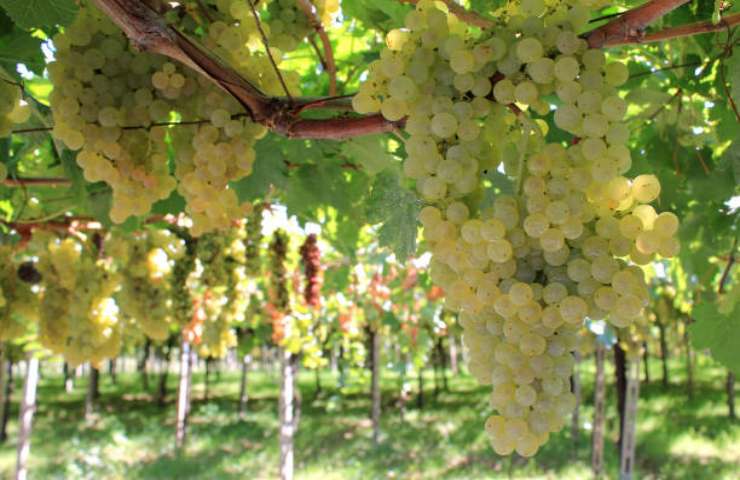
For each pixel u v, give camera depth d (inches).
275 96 67.3
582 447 579.2
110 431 717.9
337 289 348.8
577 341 48.6
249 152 70.4
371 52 111.9
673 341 949.2
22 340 254.2
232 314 200.8
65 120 68.1
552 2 50.7
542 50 49.0
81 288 133.0
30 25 65.0
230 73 62.4
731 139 99.6
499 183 65.0
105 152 69.0
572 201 46.4
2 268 131.2
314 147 117.3
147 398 1065.5
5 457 626.5
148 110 69.5
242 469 568.7
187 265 180.1
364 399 939.3
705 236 133.2
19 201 139.9
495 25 51.7
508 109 52.6
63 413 900.0
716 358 98.7
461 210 51.2
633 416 427.5
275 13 89.9
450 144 52.9
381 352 614.9
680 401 812.6
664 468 525.3
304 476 533.0
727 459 554.6
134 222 121.6
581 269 46.8
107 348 135.7
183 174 73.7
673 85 104.7
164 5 62.1
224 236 181.8
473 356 51.3
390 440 645.9
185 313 179.3
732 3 69.7
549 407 47.2
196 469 571.2
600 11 90.5
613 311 46.5
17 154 108.5
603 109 48.3
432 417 767.1
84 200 115.0
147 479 544.7
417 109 52.7
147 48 57.6
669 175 114.7
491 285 48.3
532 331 47.5
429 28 52.2
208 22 73.2
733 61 71.9
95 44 68.3
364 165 114.8
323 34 92.9
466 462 557.9
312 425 738.8
